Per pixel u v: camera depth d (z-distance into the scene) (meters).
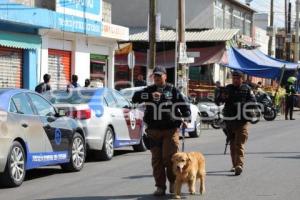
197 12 53.91
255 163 16.69
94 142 17.34
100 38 34.62
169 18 53.88
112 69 36.78
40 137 14.16
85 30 31.61
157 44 44.88
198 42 43.69
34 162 13.95
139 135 20.53
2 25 25.33
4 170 12.92
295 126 32.22
